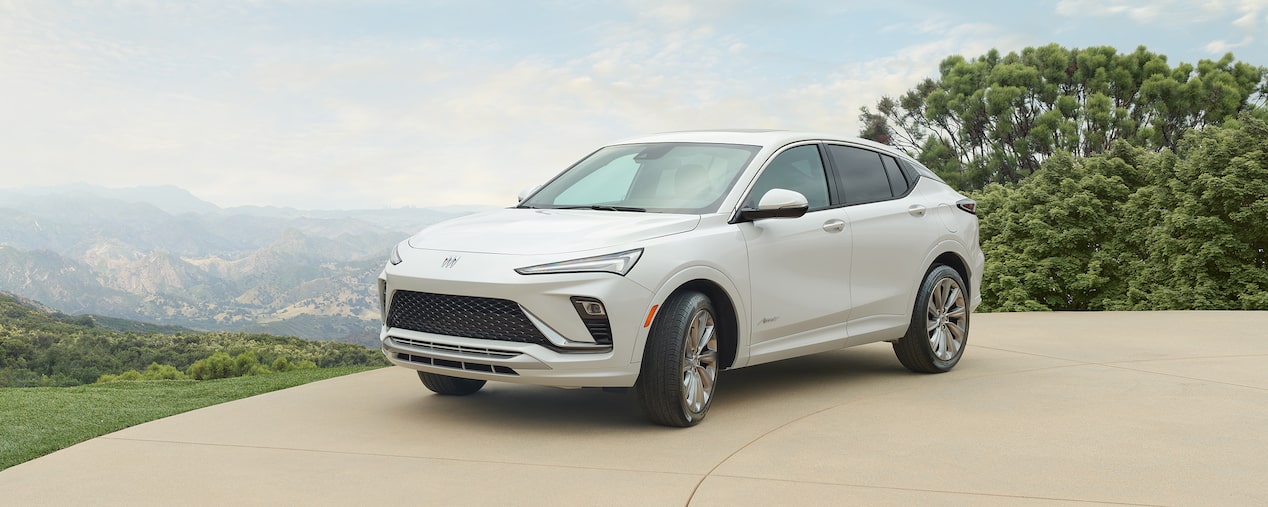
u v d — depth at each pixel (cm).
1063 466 401
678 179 542
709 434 470
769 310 524
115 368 11262
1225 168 1805
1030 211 2383
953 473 392
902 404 537
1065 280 2270
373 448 450
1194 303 1791
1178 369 648
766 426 485
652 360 467
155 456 439
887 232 602
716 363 505
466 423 505
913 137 3609
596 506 352
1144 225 2156
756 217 510
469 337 468
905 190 639
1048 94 3278
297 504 360
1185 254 1856
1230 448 430
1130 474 388
